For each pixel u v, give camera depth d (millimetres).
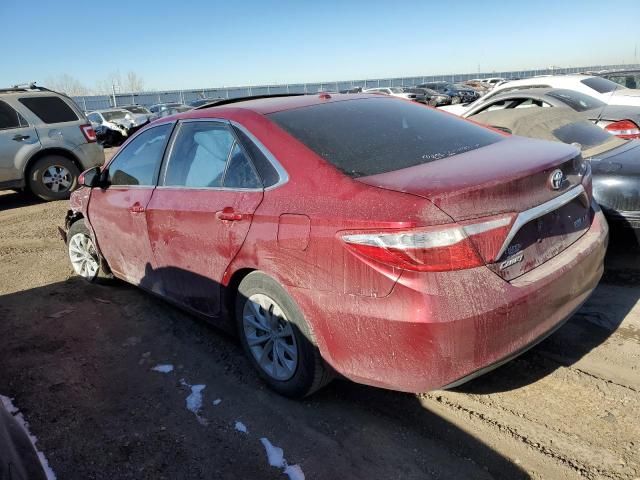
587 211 2980
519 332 2387
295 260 2641
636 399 2805
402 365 2344
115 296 4781
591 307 3822
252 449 2678
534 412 2777
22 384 3412
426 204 2244
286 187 2795
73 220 5246
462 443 2600
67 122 10062
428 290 2223
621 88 9172
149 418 2982
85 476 2566
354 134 3051
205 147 3420
